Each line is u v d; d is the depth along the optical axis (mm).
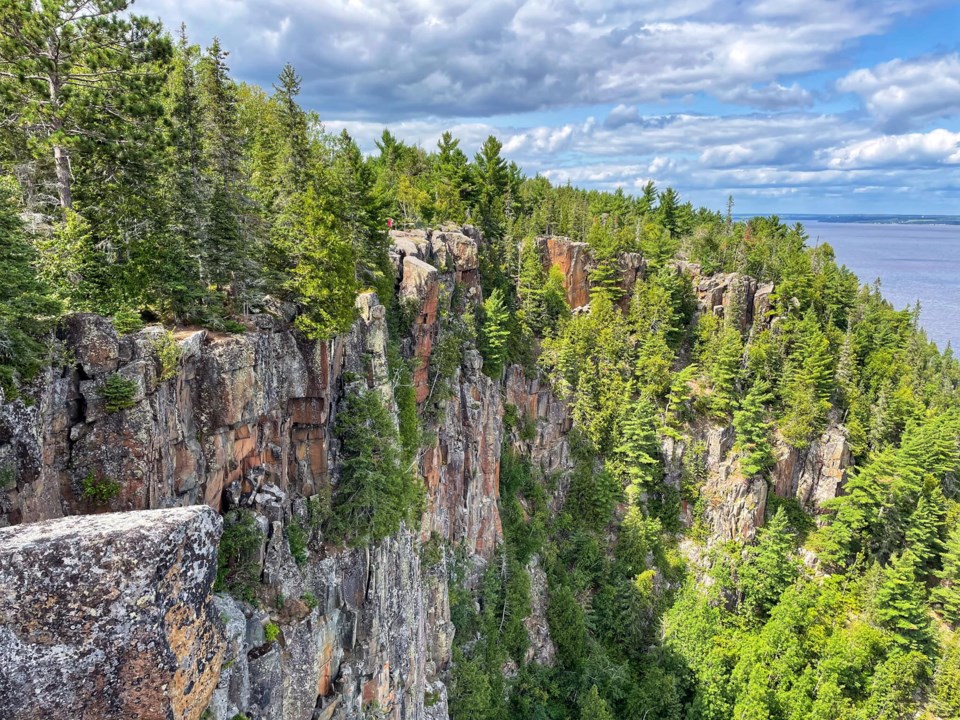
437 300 64875
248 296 34375
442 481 64812
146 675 15148
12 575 14633
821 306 124188
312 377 38062
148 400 25500
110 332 24516
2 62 29562
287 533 35000
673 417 97062
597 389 96000
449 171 108500
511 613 68562
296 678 30562
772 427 98750
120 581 15023
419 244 70562
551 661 70938
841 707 69438
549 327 103750
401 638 44781
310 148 43750
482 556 71375
